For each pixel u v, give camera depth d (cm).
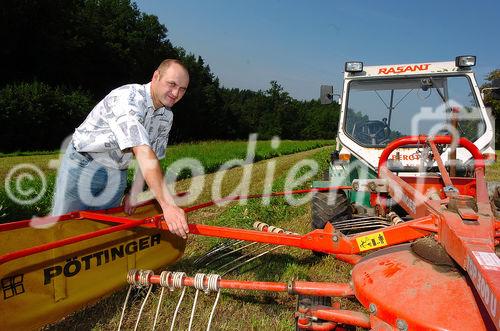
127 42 5100
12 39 3738
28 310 303
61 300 326
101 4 5097
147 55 5444
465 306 215
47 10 3947
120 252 379
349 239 291
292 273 461
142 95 351
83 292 343
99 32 4734
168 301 402
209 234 324
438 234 253
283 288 277
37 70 4094
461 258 215
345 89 635
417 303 222
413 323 215
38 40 3934
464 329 205
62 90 3781
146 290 412
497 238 252
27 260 303
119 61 4909
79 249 340
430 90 605
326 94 659
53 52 4072
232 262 498
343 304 407
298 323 273
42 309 312
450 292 224
